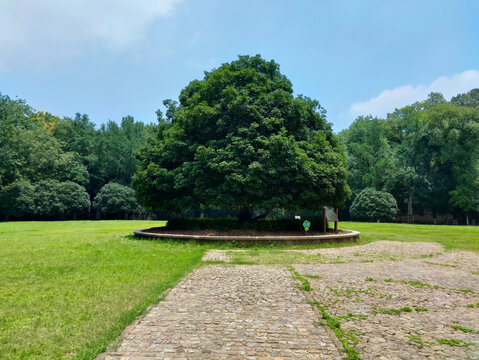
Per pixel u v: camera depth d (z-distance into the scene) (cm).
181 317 466
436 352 364
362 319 468
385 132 4991
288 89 1683
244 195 1421
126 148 5059
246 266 846
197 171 1371
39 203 4284
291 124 1546
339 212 4766
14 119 4478
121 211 4819
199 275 735
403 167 4225
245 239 1228
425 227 2688
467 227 2712
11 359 339
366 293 601
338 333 409
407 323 454
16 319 448
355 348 372
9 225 2864
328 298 568
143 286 618
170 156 1531
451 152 3778
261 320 457
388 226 2803
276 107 1518
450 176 4103
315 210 1580
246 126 1453
